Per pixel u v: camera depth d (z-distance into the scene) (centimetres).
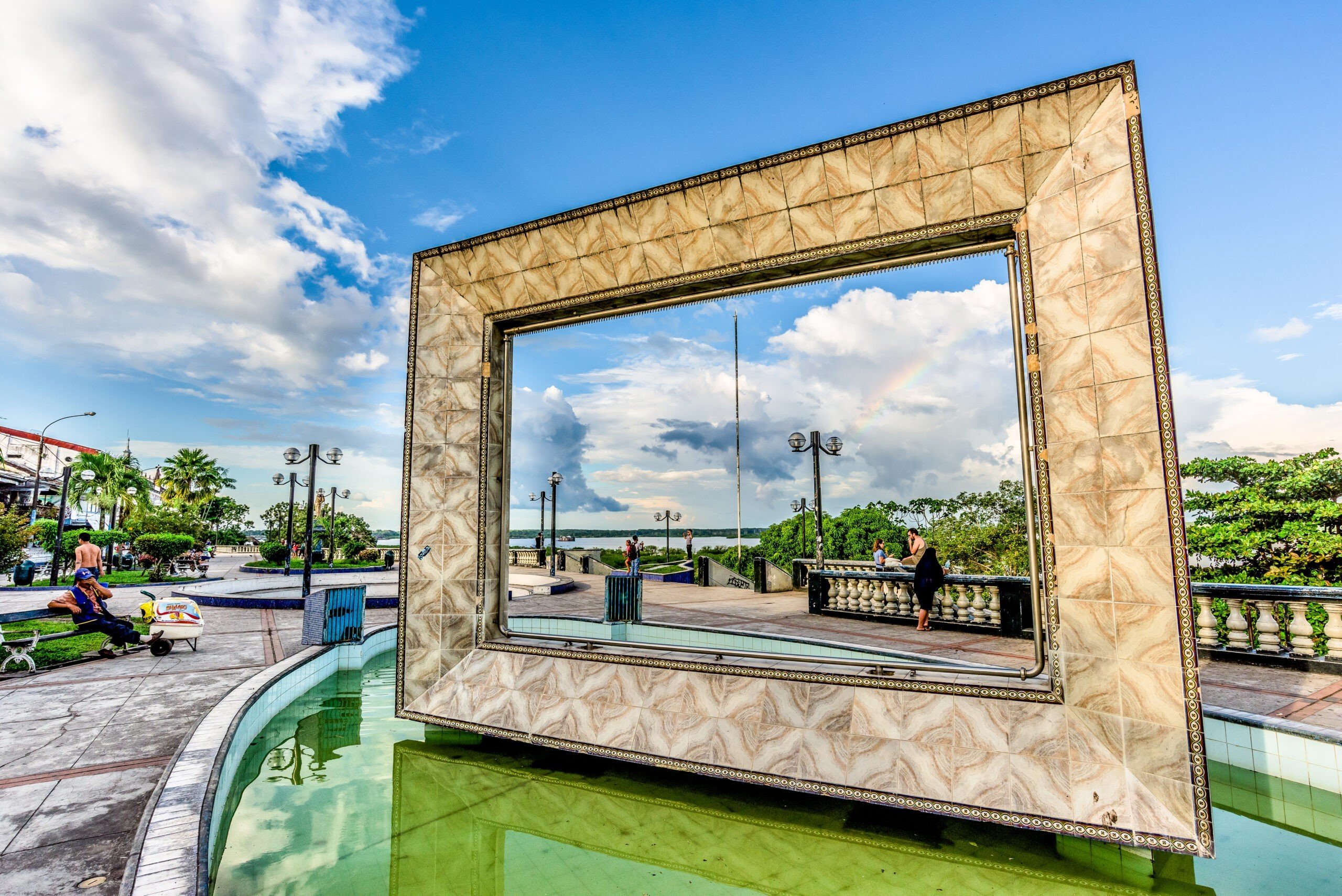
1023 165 397
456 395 590
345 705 691
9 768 423
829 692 434
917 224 428
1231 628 687
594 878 349
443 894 327
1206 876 344
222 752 431
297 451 1529
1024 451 404
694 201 486
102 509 3741
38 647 817
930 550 977
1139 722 346
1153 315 352
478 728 530
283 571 2570
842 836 397
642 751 465
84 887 280
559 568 2767
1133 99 364
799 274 483
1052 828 354
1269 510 1224
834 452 1598
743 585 1942
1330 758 421
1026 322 400
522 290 569
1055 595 383
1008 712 386
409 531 589
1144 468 352
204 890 270
